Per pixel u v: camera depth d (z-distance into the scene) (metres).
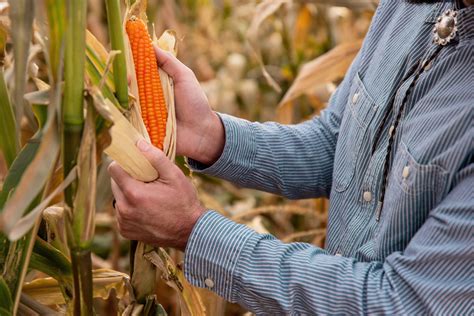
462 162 1.40
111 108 1.42
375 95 1.72
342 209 1.78
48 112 1.24
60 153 1.36
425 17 1.66
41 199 1.36
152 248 1.61
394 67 1.69
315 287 1.46
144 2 1.62
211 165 1.93
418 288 1.37
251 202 3.68
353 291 1.43
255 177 1.98
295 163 2.01
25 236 1.41
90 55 1.46
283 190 2.03
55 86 1.24
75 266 1.37
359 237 1.68
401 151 1.53
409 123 1.54
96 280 1.69
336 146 1.89
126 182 1.48
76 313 1.40
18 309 1.56
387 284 1.43
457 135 1.42
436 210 1.40
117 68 1.46
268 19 4.57
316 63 2.84
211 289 1.56
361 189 1.70
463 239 1.33
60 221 1.62
